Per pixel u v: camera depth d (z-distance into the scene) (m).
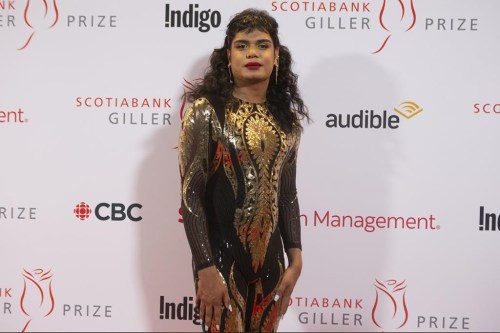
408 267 2.04
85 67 2.02
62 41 2.01
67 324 2.10
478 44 1.98
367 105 2.01
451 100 1.99
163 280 2.08
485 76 1.98
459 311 2.05
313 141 2.03
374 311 2.06
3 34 2.01
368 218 2.04
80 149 2.04
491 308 2.04
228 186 1.53
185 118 1.53
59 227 2.06
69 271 2.08
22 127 2.03
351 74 2.00
